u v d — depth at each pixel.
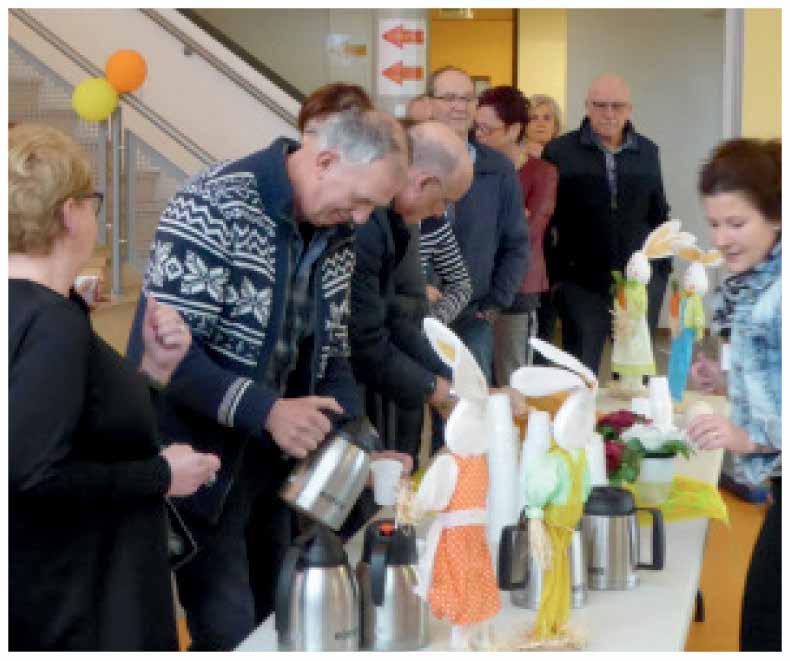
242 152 7.53
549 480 2.10
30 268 1.95
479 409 2.03
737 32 5.88
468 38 11.59
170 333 2.30
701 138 11.49
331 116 2.50
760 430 2.35
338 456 2.36
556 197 6.27
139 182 6.61
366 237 3.06
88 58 7.50
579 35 11.54
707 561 5.18
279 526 2.75
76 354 1.90
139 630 2.02
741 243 2.34
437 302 4.21
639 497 2.99
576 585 2.28
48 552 1.94
